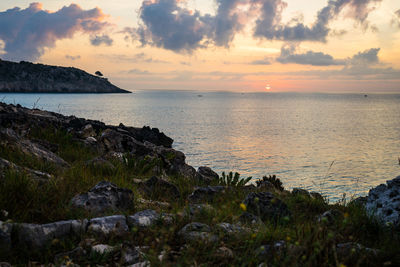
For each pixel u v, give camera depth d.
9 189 4.77
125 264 3.49
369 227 5.23
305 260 3.40
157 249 3.52
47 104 171.38
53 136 11.54
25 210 4.45
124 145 12.82
